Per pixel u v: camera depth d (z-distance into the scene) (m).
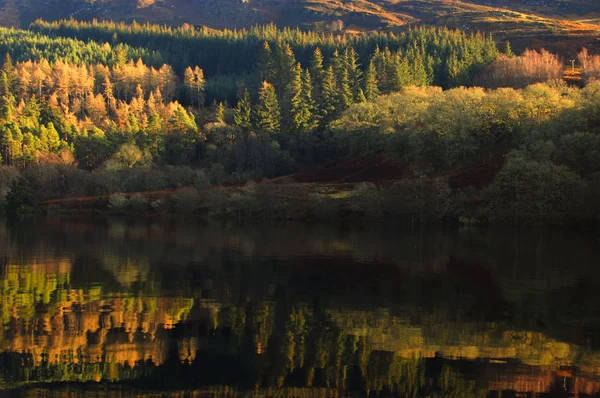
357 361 27.38
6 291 40.22
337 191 96.69
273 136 135.00
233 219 92.00
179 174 114.19
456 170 94.06
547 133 85.38
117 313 34.94
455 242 65.56
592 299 39.16
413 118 108.69
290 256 55.81
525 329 32.19
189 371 26.00
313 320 33.91
